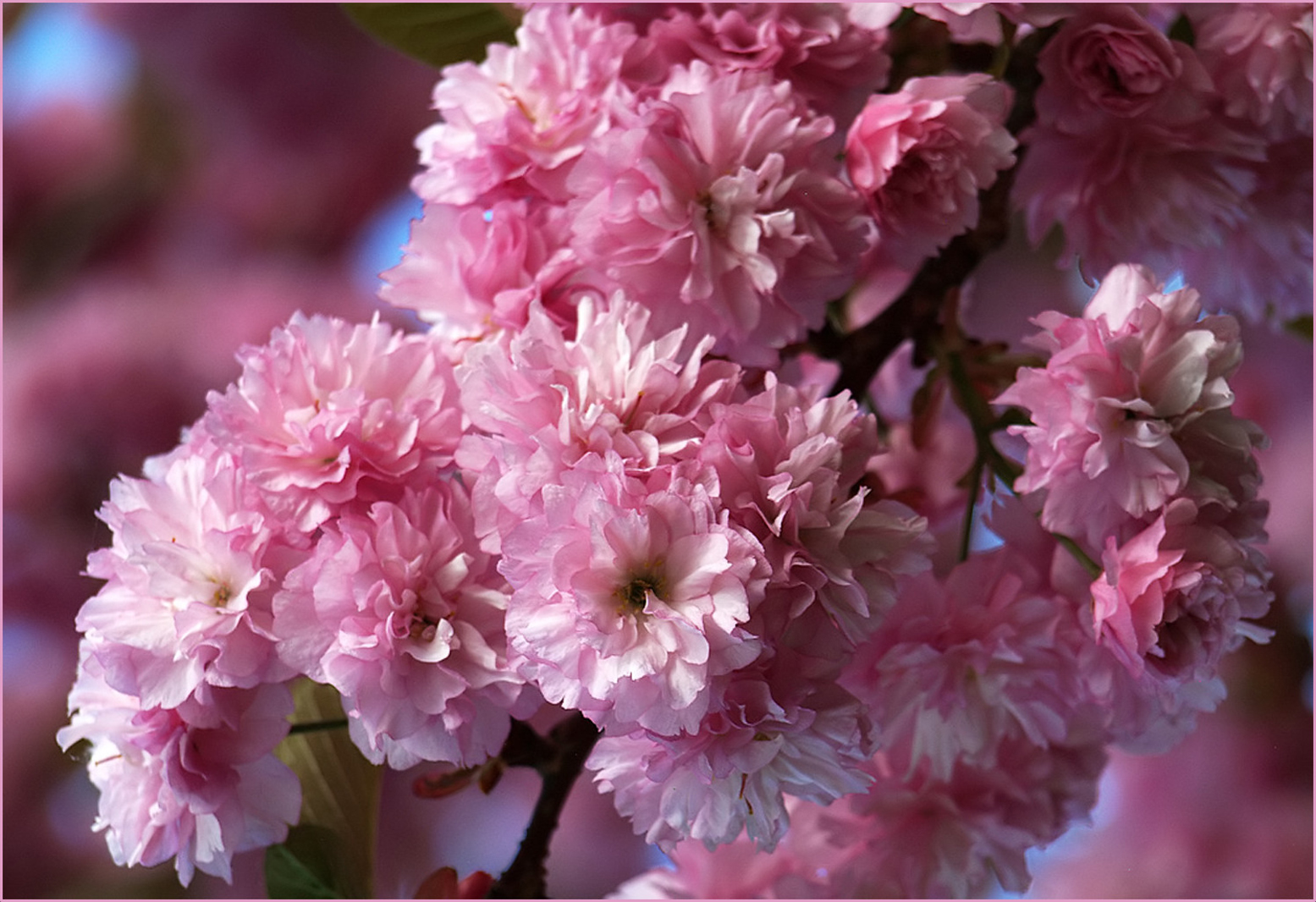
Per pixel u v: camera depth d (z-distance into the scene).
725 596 0.69
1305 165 0.81
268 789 0.73
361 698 0.71
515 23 0.82
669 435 0.71
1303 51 0.79
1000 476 0.77
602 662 0.69
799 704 0.71
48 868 1.08
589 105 0.75
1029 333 1.05
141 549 0.72
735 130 0.74
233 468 0.72
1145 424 0.73
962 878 0.79
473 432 0.73
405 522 0.72
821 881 0.80
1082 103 0.78
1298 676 1.06
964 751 0.77
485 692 0.71
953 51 0.79
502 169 0.75
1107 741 0.79
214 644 0.71
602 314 0.72
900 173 0.76
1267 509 0.74
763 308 0.74
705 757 0.70
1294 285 0.83
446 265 0.76
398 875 1.08
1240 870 1.09
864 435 0.72
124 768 0.73
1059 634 0.75
